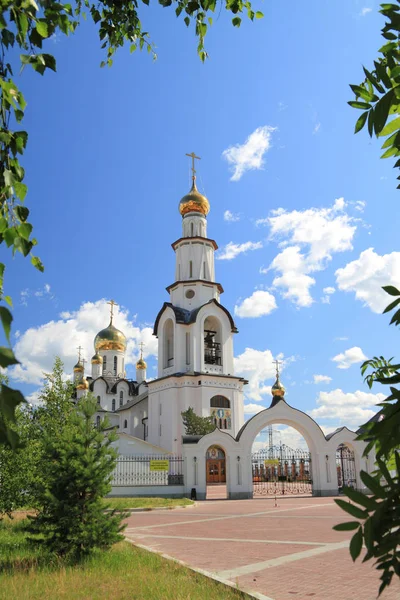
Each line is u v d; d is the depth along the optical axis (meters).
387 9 2.90
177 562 11.84
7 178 3.65
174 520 23.20
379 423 2.59
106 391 83.62
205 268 59.72
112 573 10.76
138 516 25.59
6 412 2.22
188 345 55.59
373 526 2.41
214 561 12.55
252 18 7.04
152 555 12.71
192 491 36.41
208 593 8.87
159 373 57.22
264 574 10.91
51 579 10.22
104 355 89.06
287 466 54.28
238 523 21.45
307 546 14.66
